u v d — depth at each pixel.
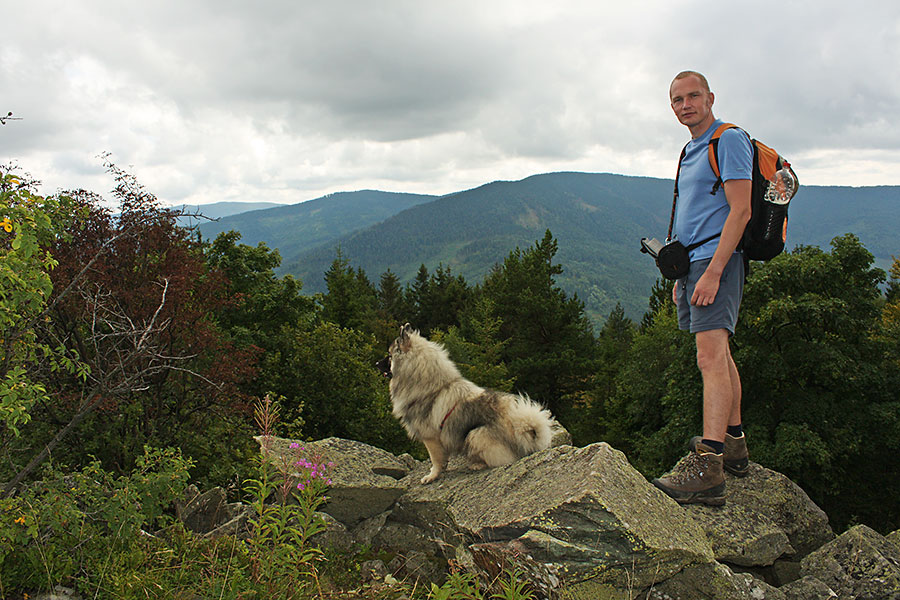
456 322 60.66
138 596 3.47
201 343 10.44
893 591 3.76
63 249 9.15
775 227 4.00
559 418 37.34
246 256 25.58
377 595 4.02
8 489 4.19
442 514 5.06
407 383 6.05
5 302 3.91
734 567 4.30
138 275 9.65
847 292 18.62
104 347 8.78
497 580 3.80
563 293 40.50
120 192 10.18
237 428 11.34
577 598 3.61
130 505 4.29
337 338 21.34
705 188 4.14
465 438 5.75
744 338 18.83
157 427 10.33
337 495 5.50
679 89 4.22
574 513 3.81
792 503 4.88
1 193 4.32
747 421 18.47
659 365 26.86
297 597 3.60
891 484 18.88
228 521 5.62
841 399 18.62
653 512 4.01
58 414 9.02
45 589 3.53
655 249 4.64
